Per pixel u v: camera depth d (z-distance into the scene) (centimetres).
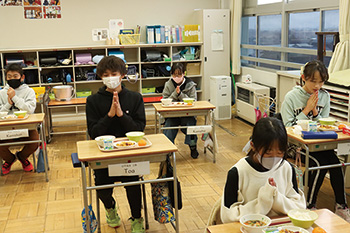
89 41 732
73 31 723
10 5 693
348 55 440
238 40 736
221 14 736
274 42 665
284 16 620
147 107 761
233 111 743
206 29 734
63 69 701
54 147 548
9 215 335
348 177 376
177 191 270
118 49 735
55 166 465
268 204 170
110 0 732
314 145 282
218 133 604
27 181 417
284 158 175
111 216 307
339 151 285
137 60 749
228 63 756
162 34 734
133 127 276
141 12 750
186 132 479
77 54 700
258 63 730
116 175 248
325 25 528
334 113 404
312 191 302
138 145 257
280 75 529
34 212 340
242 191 181
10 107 435
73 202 360
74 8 718
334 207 333
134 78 701
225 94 694
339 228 157
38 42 713
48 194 380
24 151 435
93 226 253
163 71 730
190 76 751
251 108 639
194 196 368
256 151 171
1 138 377
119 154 241
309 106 316
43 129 431
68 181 415
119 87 279
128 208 347
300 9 577
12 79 435
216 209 192
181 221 317
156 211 272
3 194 382
